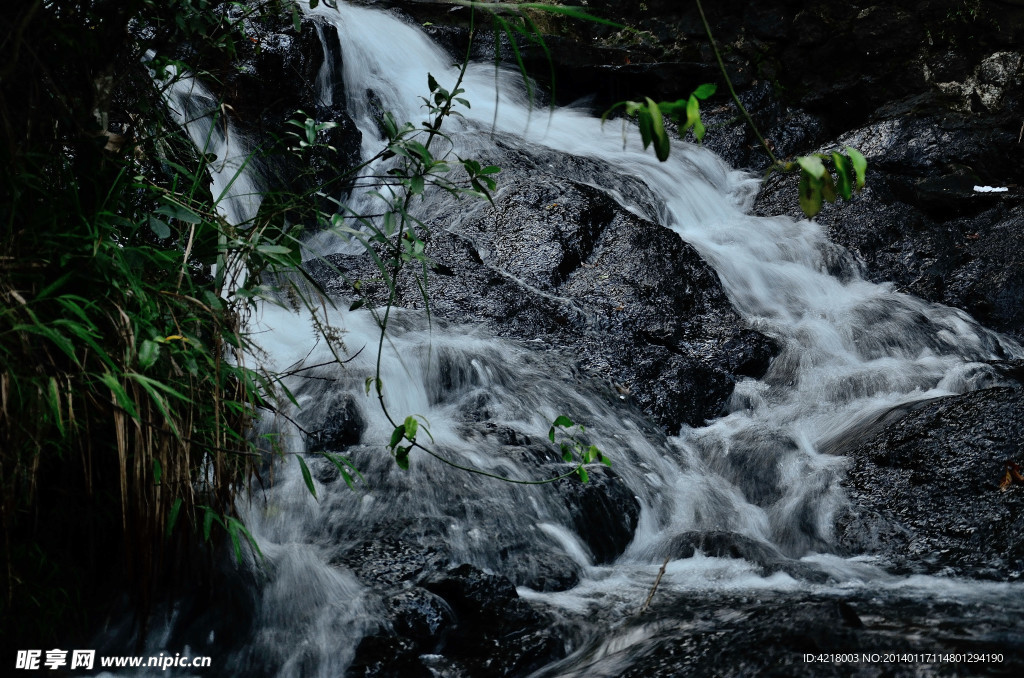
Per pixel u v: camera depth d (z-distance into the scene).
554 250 6.53
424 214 7.08
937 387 5.90
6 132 2.55
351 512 3.89
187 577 3.11
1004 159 8.67
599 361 5.73
